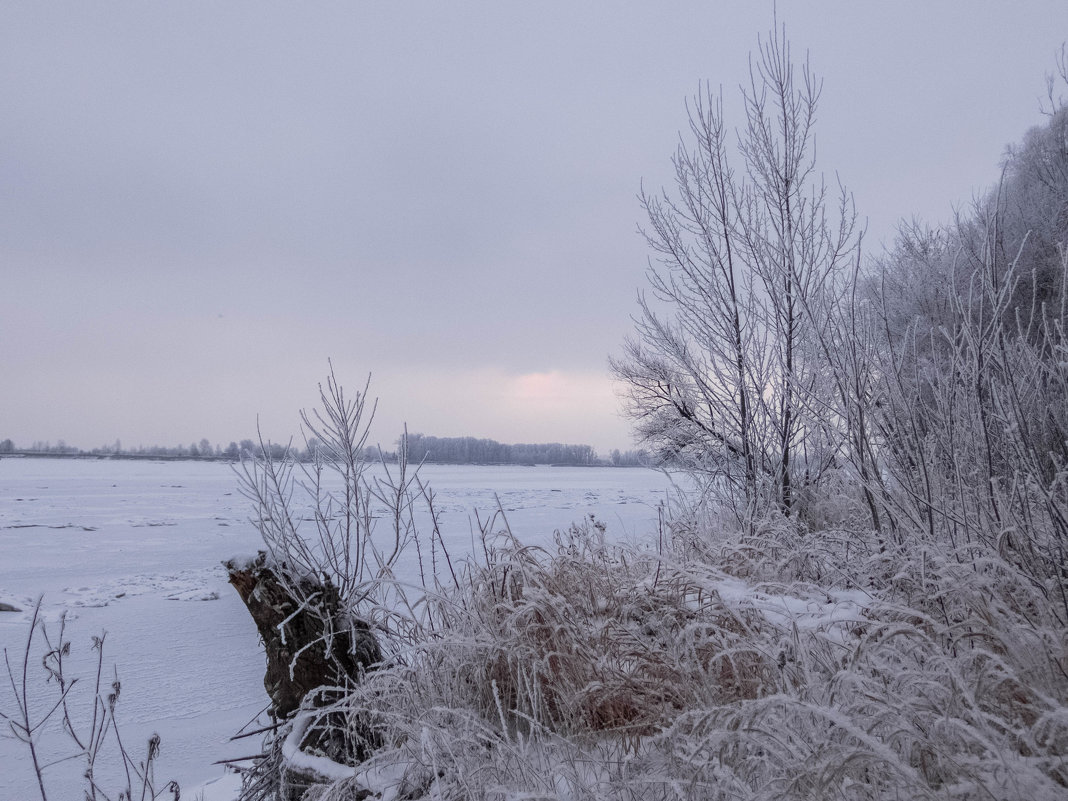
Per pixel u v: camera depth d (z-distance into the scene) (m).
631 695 2.87
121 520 28.61
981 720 1.86
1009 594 2.72
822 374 5.23
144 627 11.24
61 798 5.50
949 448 3.70
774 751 2.04
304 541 3.88
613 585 3.75
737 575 4.23
